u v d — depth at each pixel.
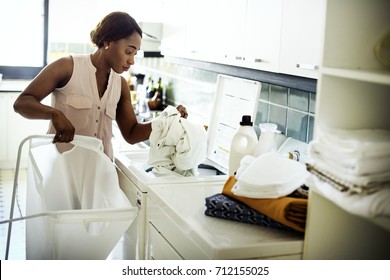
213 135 3.10
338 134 1.53
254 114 2.70
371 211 1.32
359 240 1.75
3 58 6.44
